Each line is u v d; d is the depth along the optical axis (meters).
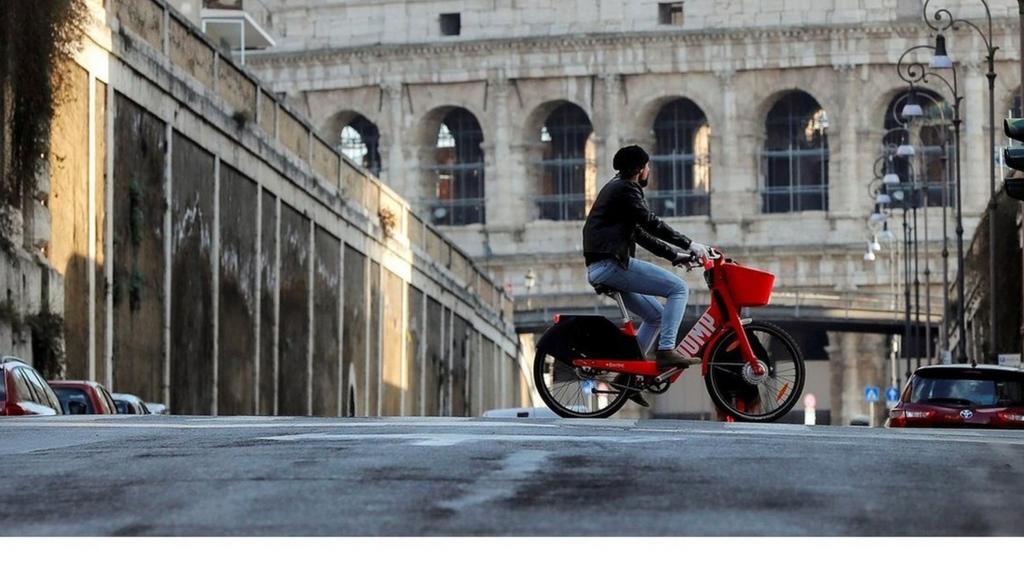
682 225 156.25
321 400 78.75
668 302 25.08
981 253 88.75
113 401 45.47
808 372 154.62
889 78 155.00
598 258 25.06
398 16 163.62
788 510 14.36
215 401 64.19
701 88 156.75
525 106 160.12
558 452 17.91
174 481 16.03
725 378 25.30
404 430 21.41
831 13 155.12
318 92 164.25
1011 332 79.06
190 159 61.94
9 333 47.59
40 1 48.66
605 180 158.25
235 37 110.50
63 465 17.69
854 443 19.67
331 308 80.12
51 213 51.34
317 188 77.19
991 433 24.03
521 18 160.75
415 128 162.38
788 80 156.00
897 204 151.12
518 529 13.41
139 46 57.03
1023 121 37.03
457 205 163.00
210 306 63.88
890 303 132.62
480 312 115.19
